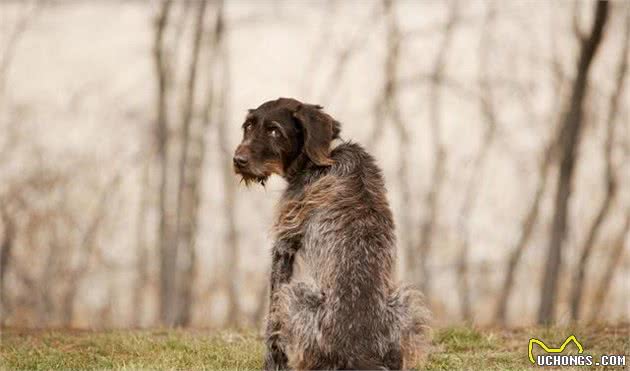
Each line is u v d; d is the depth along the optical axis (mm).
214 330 11414
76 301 27422
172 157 25281
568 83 28828
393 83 28625
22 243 25906
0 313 25203
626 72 29250
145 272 28484
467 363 9039
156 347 9664
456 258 31234
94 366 8648
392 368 6691
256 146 7465
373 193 7336
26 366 8727
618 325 11000
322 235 7137
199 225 28484
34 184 25922
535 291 31344
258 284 28688
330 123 7586
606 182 28734
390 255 7090
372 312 6695
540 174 29641
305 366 6719
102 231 27984
